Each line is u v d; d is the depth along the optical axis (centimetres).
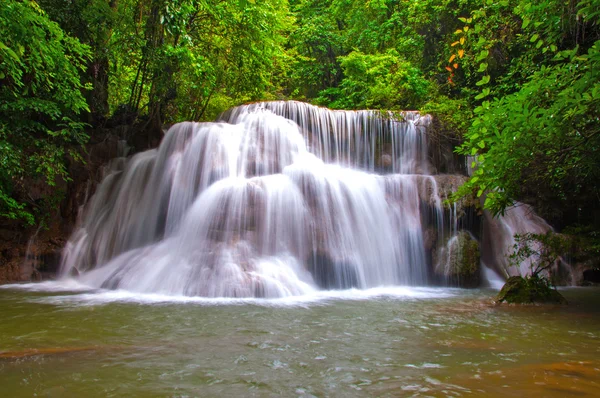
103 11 1288
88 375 361
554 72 596
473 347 454
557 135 588
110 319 584
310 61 2584
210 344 461
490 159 628
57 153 1090
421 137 1361
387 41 2364
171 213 1080
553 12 664
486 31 1277
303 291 845
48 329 524
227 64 1655
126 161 1311
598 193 966
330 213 993
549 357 416
